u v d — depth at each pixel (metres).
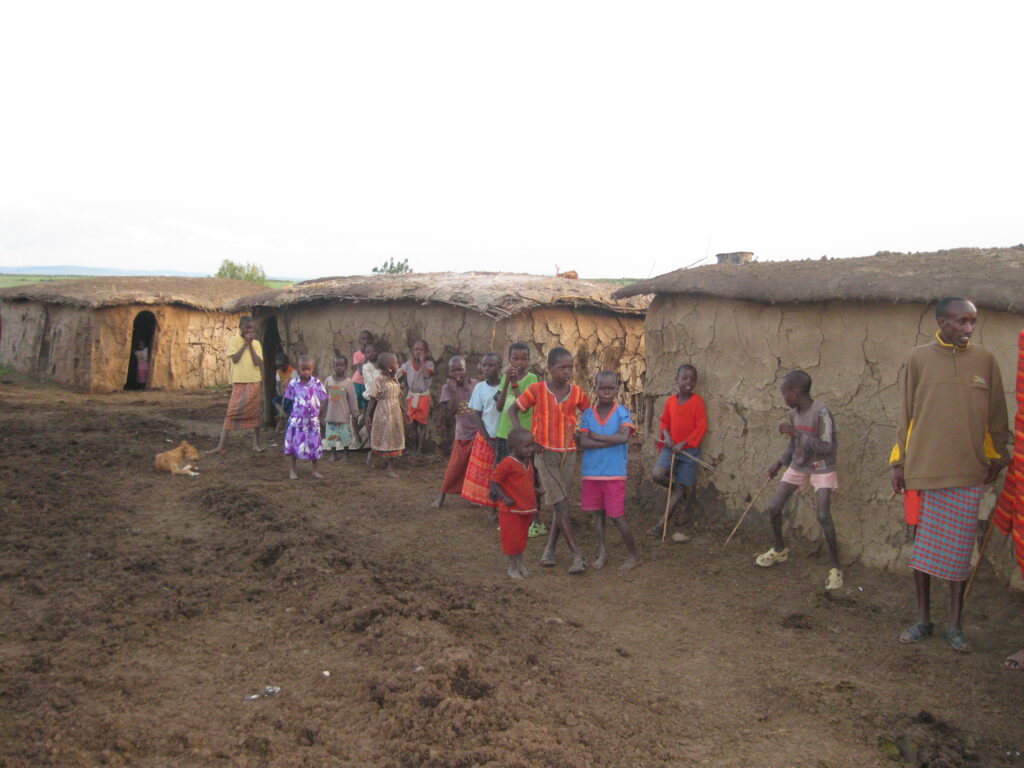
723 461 7.11
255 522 7.04
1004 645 4.69
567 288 11.34
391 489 9.01
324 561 5.95
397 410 9.73
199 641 4.65
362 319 12.27
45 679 4.08
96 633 4.69
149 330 22.94
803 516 6.40
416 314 11.44
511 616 5.18
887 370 5.88
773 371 6.68
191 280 22.86
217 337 21.09
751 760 3.53
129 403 17.20
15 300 22.45
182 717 3.74
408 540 7.05
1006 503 4.48
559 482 6.25
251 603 5.26
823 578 5.94
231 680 4.16
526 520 6.07
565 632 5.00
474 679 4.06
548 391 6.29
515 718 3.76
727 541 6.75
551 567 6.43
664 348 7.76
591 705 3.98
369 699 3.92
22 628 4.71
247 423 11.11
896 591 5.61
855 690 4.20
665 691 4.22
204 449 11.38
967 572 4.58
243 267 40.00
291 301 13.03
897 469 4.79
